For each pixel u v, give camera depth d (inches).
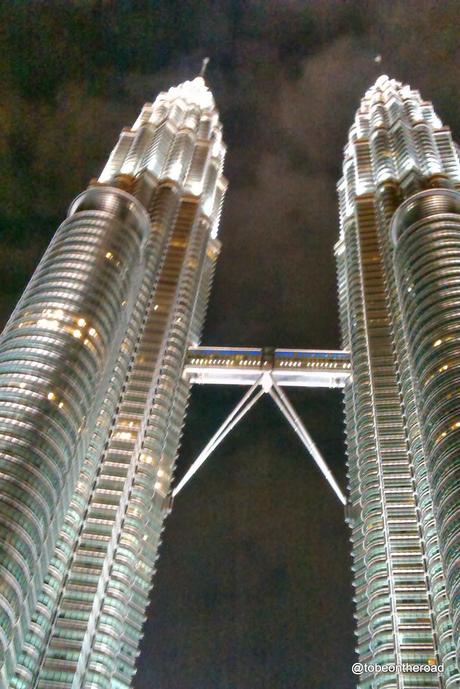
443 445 5536.4
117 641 5915.4
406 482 6771.7
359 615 6328.7
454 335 6250.0
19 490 5019.7
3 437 5260.8
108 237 7219.5
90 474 6619.1
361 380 7829.7
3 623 4532.5
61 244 7214.6
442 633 5585.6
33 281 6948.8
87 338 6220.5
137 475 6963.6
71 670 5334.6
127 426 7180.1
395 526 6466.5
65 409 5649.6
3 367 5866.1
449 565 4970.5
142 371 7691.9
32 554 4911.4
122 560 6363.2
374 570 6309.1
